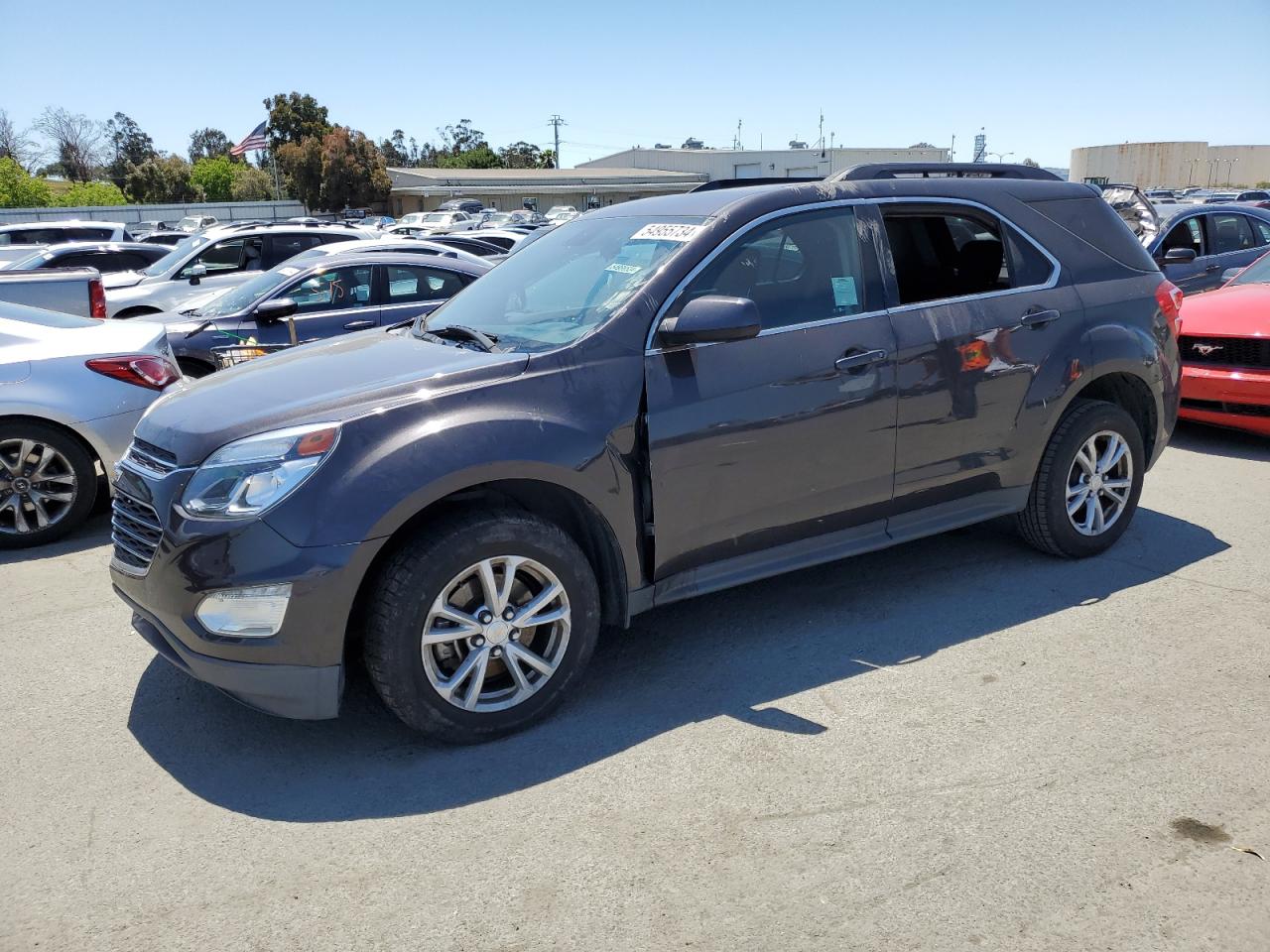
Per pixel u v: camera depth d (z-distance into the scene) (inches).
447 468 125.9
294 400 133.2
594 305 149.3
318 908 103.3
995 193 182.5
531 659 135.8
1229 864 106.2
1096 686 145.9
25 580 204.2
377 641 126.1
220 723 143.0
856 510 163.3
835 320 157.9
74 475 226.8
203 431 130.5
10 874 109.8
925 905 101.0
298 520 122.0
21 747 137.2
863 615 173.9
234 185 3307.1
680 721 140.1
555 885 106.0
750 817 116.8
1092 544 194.5
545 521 135.2
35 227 829.2
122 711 147.2
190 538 124.4
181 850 113.7
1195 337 283.9
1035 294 180.2
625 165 3624.5
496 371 135.3
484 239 704.4
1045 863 107.1
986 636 164.1
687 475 144.6
